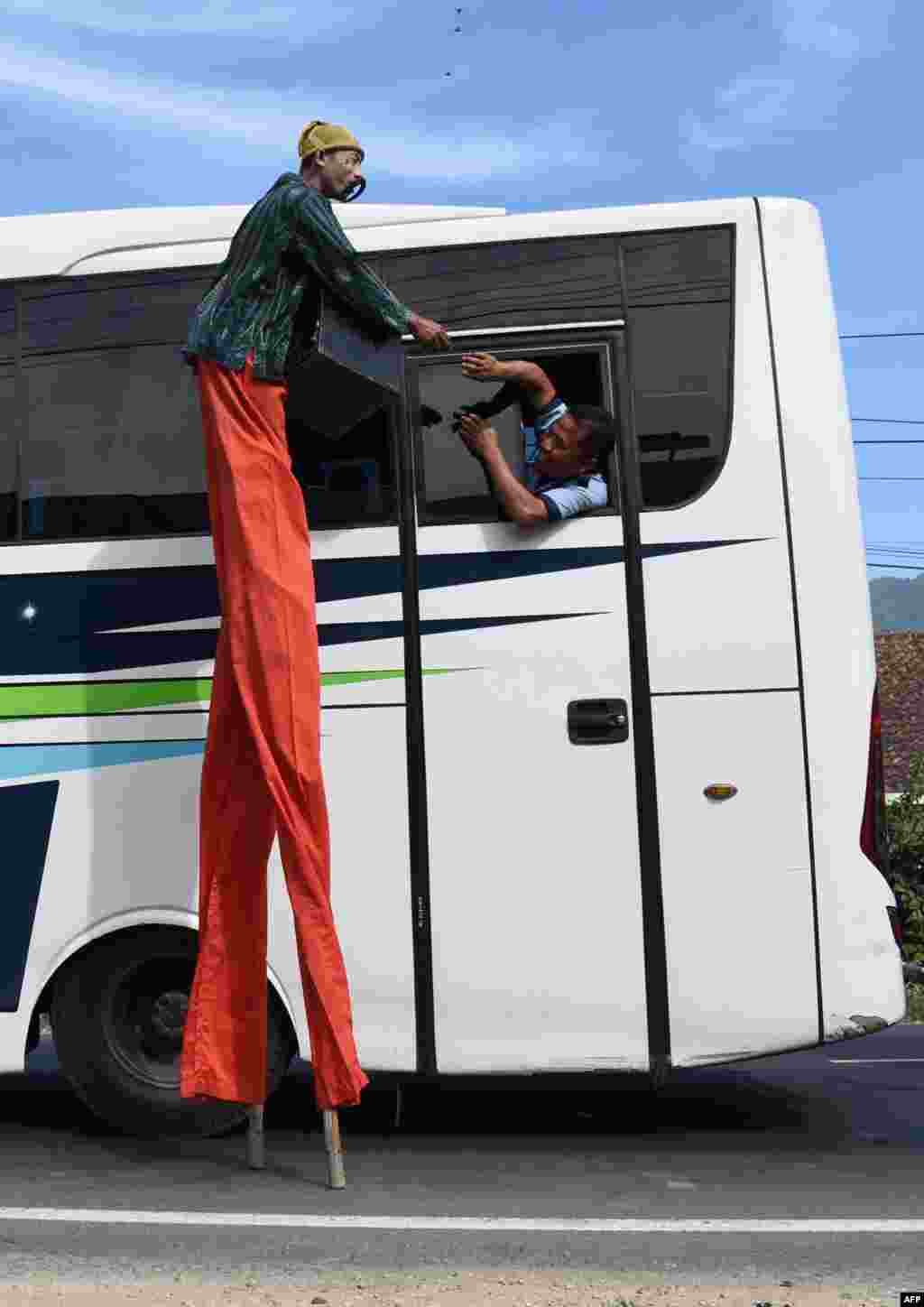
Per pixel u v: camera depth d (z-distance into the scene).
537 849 5.68
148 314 6.02
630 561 5.72
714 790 5.64
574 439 5.73
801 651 5.66
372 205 6.05
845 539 5.71
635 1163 5.71
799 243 5.87
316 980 5.16
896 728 30.44
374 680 5.77
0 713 5.92
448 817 5.71
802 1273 4.28
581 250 5.90
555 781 5.69
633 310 5.86
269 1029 5.81
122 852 5.83
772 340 5.80
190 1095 5.27
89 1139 6.08
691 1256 4.44
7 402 6.02
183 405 5.95
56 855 5.86
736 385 5.78
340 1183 5.24
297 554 5.27
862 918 5.60
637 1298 3.96
